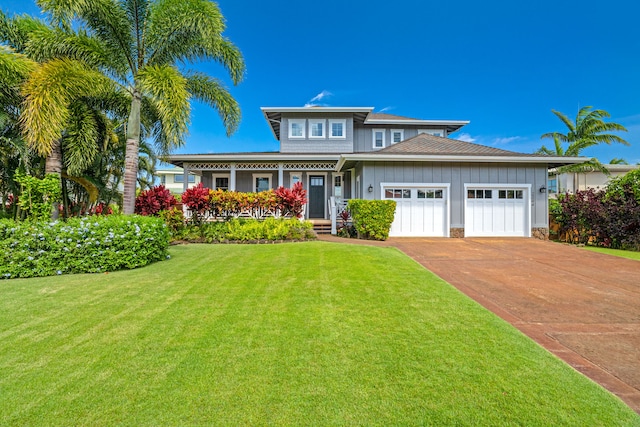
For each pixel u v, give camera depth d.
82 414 2.03
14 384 2.33
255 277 5.39
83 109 9.22
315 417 2.02
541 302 4.48
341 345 2.97
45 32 7.91
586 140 19.72
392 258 7.08
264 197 10.77
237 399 2.19
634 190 10.22
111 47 8.57
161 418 2.00
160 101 7.65
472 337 3.18
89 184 10.34
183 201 10.41
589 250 9.32
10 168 9.09
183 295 4.43
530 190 12.31
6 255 5.39
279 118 17.69
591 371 2.66
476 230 12.21
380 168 12.11
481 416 2.03
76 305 4.02
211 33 8.33
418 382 2.39
